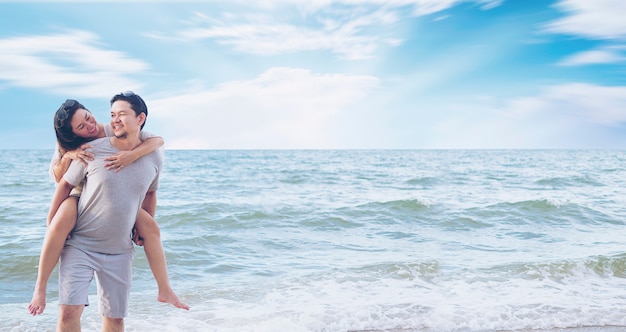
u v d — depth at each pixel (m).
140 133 3.33
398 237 9.97
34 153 82.00
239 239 9.41
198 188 21.72
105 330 3.33
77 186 3.19
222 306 5.17
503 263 6.99
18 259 7.43
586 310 5.06
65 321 3.07
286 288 5.80
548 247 8.81
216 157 68.81
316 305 5.14
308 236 9.98
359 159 59.94
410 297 5.43
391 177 27.84
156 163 3.31
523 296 5.51
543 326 4.71
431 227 11.18
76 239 3.15
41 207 13.89
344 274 6.34
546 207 13.28
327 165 43.38
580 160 55.56
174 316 4.86
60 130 3.04
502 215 12.52
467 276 6.29
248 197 17.53
